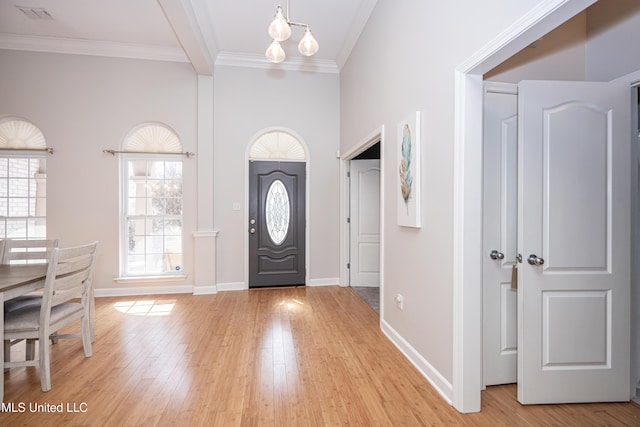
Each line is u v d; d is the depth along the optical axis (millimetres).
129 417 1724
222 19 3543
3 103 3930
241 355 2455
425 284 2156
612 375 1853
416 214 2217
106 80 4141
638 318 1952
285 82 4578
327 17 3498
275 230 4602
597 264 1836
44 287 2025
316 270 4695
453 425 1663
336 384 2051
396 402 1861
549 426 1656
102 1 3223
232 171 4449
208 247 4285
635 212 1932
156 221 4344
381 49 2980
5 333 1938
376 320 3240
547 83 1817
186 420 1702
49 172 4023
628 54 1924
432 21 2049
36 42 3916
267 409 1794
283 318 3293
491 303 2020
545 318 1834
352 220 4637
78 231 4086
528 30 1299
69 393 1945
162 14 3439
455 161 1786
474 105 1742
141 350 2543
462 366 1753
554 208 1820
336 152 4707
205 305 3742
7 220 4055
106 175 4141
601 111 1837
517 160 2012
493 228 2008
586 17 2174
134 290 4203
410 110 2375
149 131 4309
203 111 4305
